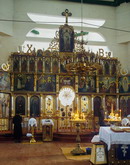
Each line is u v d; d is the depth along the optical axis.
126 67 21.59
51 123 15.58
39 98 18.53
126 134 7.91
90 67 11.45
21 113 18.08
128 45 21.73
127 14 21.64
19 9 20.59
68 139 15.11
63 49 18.83
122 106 19.33
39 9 21.08
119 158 8.13
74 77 19.19
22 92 18.19
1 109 17.09
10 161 9.75
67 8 21.64
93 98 19.28
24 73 18.39
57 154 11.16
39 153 11.42
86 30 21.86
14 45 19.98
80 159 10.05
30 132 16.55
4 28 19.33
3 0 19.55
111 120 12.50
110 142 7.76
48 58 18.95
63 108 18.88
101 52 19.94
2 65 17.62
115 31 22.20
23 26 20.52
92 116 18.69
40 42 21.19
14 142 15.10
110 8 22.38
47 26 21.16
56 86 18.72
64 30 19.09
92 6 22.14
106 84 19.69
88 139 15.26
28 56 18.69
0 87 17.12
